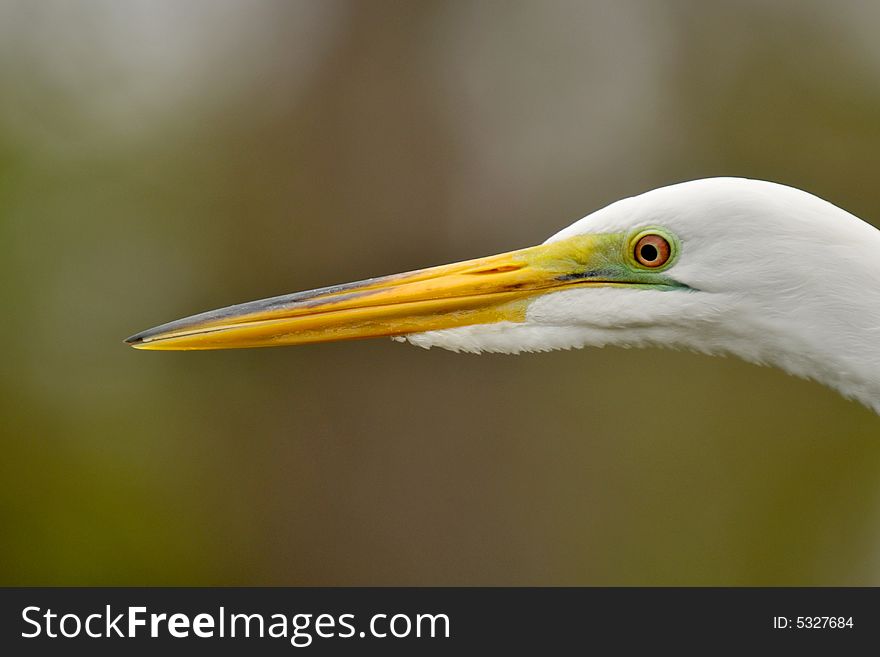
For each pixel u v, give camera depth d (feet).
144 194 39.88
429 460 36.78
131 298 39.55
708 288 15.99
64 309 39.75
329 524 36.99
